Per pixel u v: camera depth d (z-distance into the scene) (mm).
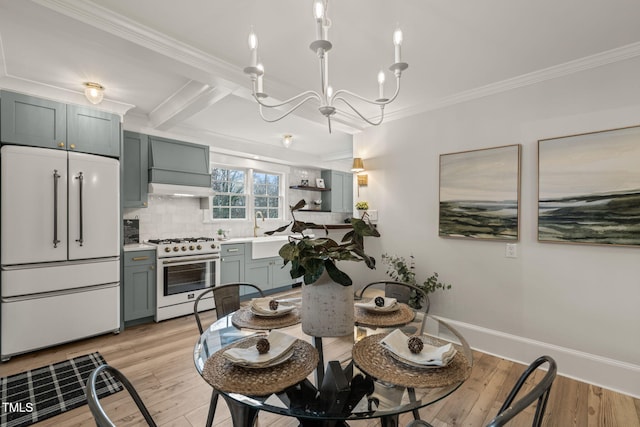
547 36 1986
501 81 2629
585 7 1704
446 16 1781
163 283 3559
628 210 2113
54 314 2771
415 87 2762
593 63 2236
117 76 2652
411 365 1164
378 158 3553
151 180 3750
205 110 3525
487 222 2738
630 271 2137
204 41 2064
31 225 2650
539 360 1071
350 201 7078
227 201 5090
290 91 2773
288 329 1537
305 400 1005
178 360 2600
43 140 2758
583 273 2305
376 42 2059
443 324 1659
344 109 3262
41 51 2230
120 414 1900
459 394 2117
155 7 1726
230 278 4312
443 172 3004
